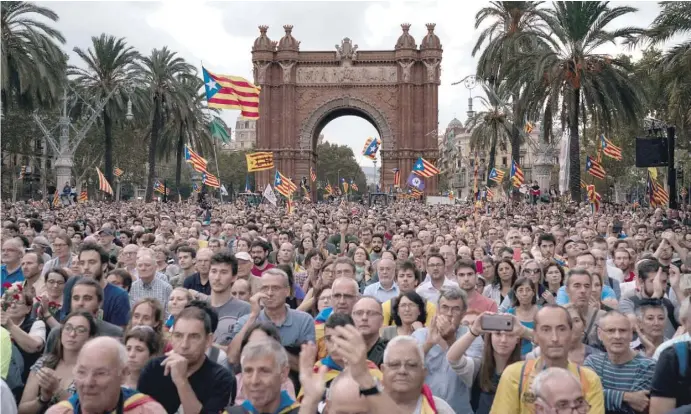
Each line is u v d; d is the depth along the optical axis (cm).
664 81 3559
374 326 870
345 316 834
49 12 4697
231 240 2373
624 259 1543
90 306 977
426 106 9688
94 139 9125
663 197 4731
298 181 9838
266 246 1571
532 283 1084
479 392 859
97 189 10594
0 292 1226
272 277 949
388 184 9738
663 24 3250
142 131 9375
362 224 2930
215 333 1055
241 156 16888
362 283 1678
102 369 629
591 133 6431
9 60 4478
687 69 3288
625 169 8719
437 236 2098
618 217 3934
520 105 4509
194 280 1359
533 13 5434
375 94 9806
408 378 650
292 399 702
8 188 10112
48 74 4578
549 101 4262
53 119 8288
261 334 780
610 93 4212
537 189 6000
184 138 7506
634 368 825
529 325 1079
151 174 6975
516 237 1928
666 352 722
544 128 4506
